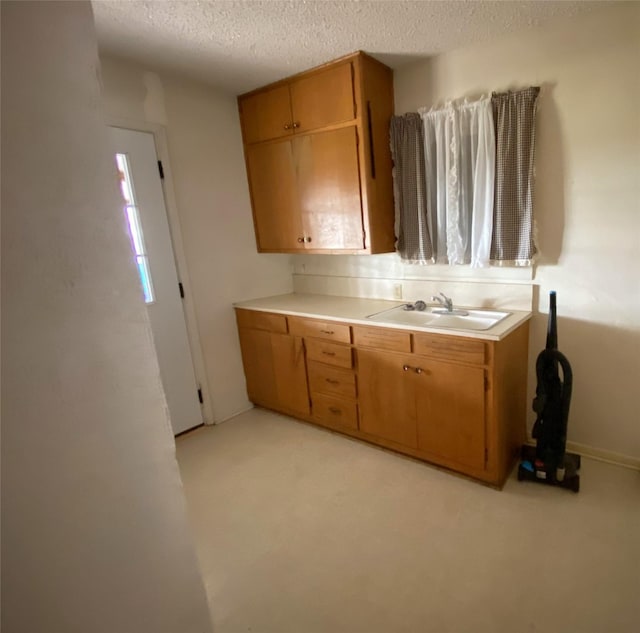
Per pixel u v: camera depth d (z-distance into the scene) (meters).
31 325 0.49
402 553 1.71
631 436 2.13
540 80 2.06
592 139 1.98
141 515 0.61
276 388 3.01
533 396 2.39
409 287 2.75
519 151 2.09
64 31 0.50
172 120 2.62
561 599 1.45
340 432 2.75
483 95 2.21
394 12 1.81
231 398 3.15
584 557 1.62
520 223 2.17
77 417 0.53
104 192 0.55
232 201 3.01
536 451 2.10
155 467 0.63
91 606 0.57
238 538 1.86
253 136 2.93
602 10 1.85
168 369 2.77
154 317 2.67
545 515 1.86
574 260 2.13
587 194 2.04
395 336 2.24
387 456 2.44
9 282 0.47
